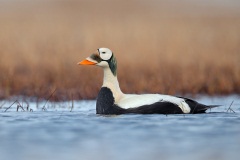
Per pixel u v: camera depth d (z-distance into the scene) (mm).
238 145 9695
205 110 13656
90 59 13562
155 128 11133
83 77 20109
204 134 10547
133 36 29516
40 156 9000
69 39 28922
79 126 11375
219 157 8938
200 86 19594
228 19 46188
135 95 13539
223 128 11102
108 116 12812
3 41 27516
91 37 28672
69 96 17234
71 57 23922
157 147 9570
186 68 22109
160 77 20172
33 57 23406
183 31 33469
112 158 8898
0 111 14031
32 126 11391
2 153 9180
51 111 14008
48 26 35500
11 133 10688
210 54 25062
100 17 46281
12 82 19203
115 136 10414
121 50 25469
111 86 13438
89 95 17781
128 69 21938
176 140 10078
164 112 13094
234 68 21625
